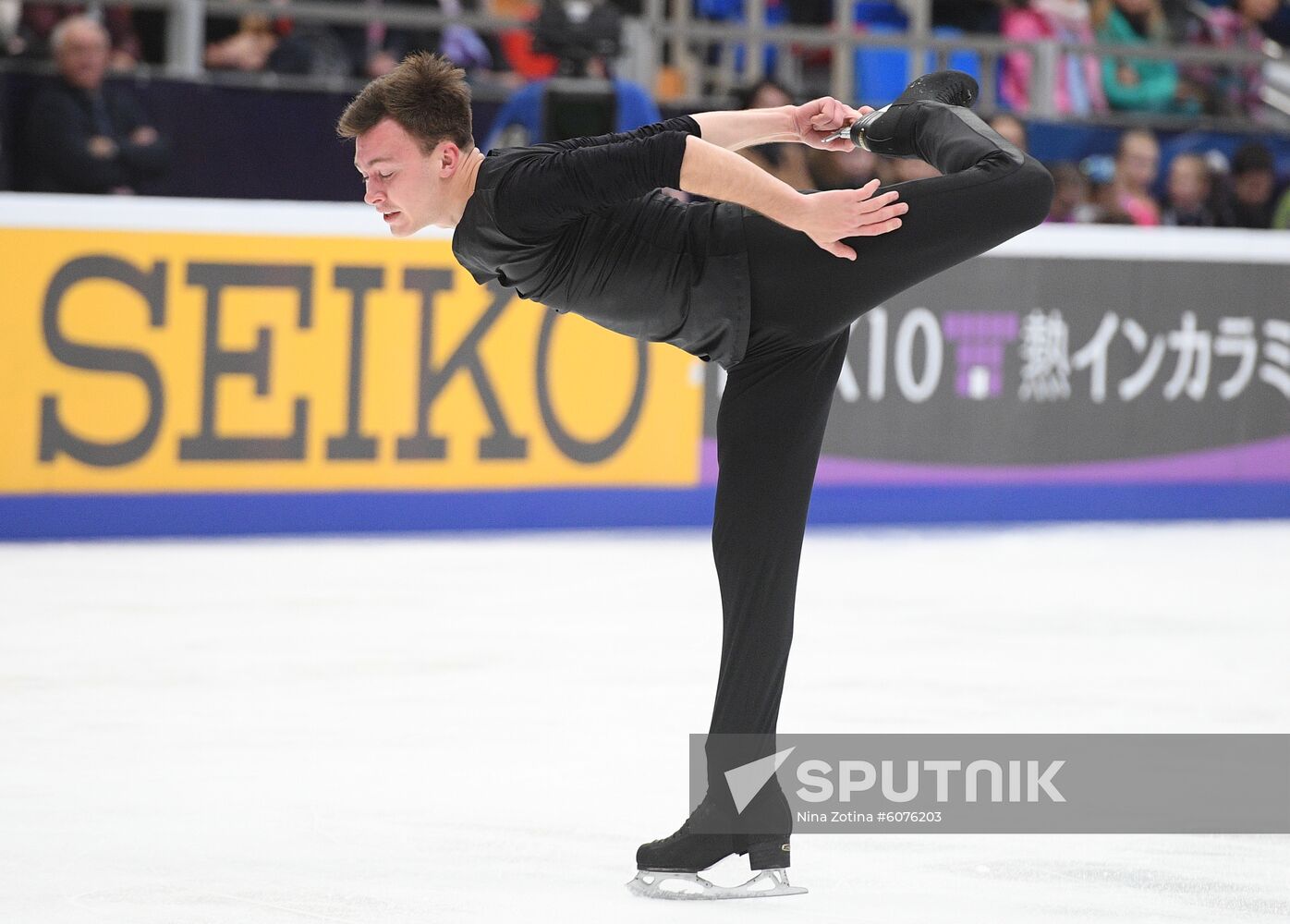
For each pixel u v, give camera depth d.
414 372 21.94
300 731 13.04
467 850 10.37
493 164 9.23
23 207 20.12
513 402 22.41
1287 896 9.88
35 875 9.73
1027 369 24.73
